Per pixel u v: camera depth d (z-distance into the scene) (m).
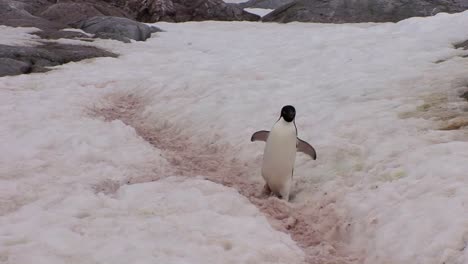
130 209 5.30
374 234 4.76
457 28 11.96
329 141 6.91
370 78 9.31
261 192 6.23
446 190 4.88
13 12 20.67
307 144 5.92
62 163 6.84
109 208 5.31
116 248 4.29
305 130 7.48
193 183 6.13
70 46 15.51
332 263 4.54
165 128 9.01
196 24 23.41
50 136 7.74
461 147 5.80
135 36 17.92
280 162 5.75
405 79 8.91
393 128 6.87
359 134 6.92
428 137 6.39
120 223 4.85
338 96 8.66
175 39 18.39
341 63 10.93
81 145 7.41
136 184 6.02
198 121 8.70
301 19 24.62
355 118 7.43
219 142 7.85
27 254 4.16
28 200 5.57
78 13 22.89
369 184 5.64
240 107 8.77
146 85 11.20
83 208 5.29
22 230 4.65
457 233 4.19
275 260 4.40
